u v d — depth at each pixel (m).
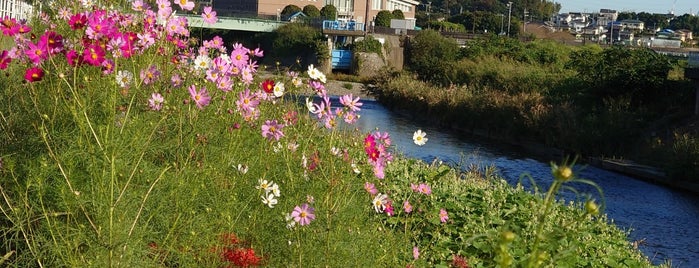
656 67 25.25
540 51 41.38
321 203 4.97
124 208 3.98
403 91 33.81
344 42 56.50
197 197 4.64
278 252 4.91
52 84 4.61
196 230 4.52
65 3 6.45
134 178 4.34
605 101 24.33
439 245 6.59
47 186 4.11
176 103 5.20
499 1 145.62
